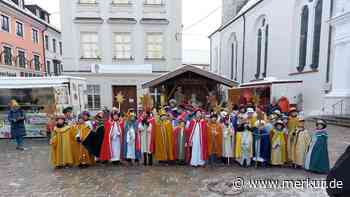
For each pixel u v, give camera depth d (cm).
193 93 1499
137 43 1736
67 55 1703
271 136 683
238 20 2953
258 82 1653
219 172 648
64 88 1089
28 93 1079
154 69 1759
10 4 2217
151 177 611
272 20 2223
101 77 1723
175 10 1734
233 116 738
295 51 1961
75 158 694
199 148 693
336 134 1098
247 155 686
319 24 1742
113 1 1708
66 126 697
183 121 738
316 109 1722
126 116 742
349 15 1435
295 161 671
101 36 1714
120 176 620
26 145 963
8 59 2267
